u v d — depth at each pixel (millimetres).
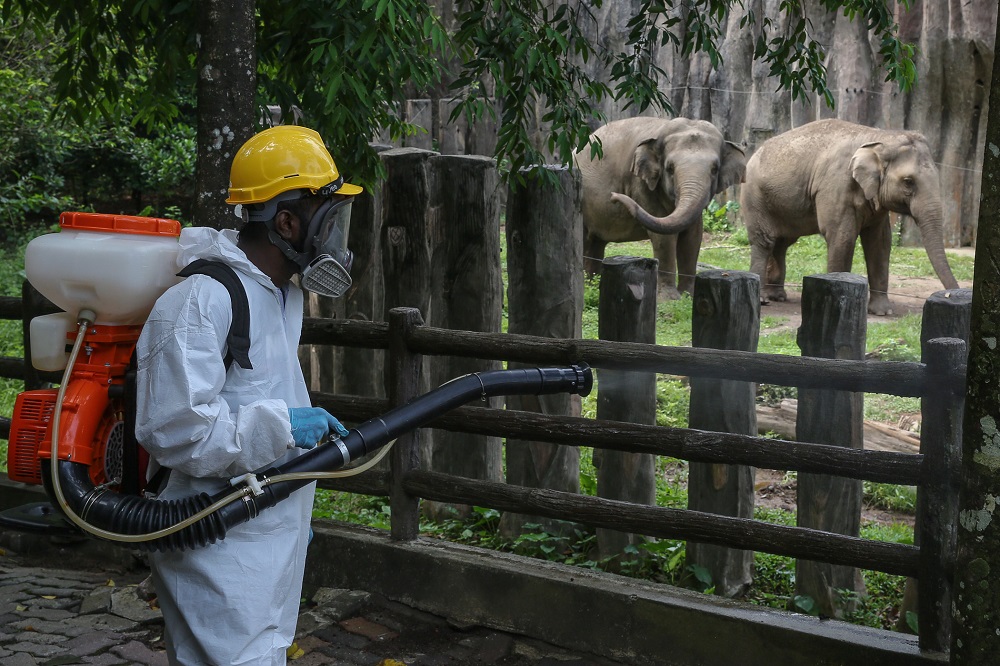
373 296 5684
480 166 5000
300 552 2689
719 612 3543
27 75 10445
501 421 3977
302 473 2434
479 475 5102
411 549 4129
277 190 2441
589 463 5934
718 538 3586
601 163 10930
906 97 14086
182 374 2283
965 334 3523
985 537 2361
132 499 2375
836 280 3850
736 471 4168
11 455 2543
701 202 9961
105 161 15023
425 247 5191
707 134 10203
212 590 2451
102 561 4613
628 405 4426
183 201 16562
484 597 3951
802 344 3961
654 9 5227
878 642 3324
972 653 2408
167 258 2496
